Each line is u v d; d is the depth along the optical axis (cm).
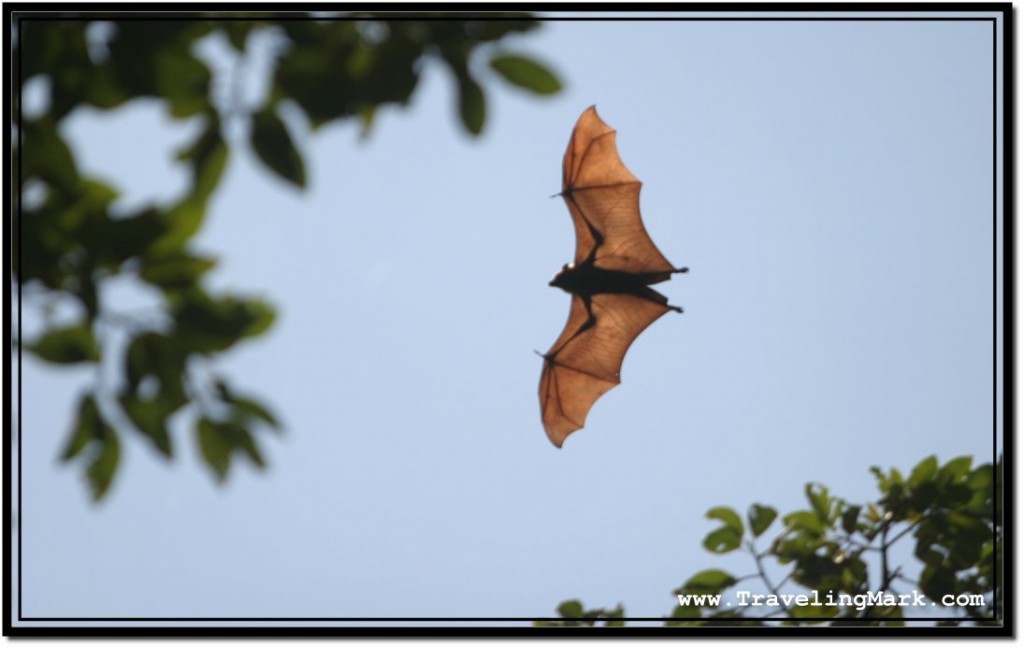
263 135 1157
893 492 2019
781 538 2027
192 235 1109
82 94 1127
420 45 1226
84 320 1084
